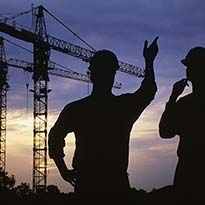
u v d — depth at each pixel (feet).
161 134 28.84
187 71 28.86
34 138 322.75
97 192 24.31
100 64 25.29
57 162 24.93
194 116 28.09
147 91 24.77
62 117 25.32
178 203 27.43
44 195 107.76
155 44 25.17
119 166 24.70
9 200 161.48
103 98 25.20
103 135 24.79
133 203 25.00
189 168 27.86
